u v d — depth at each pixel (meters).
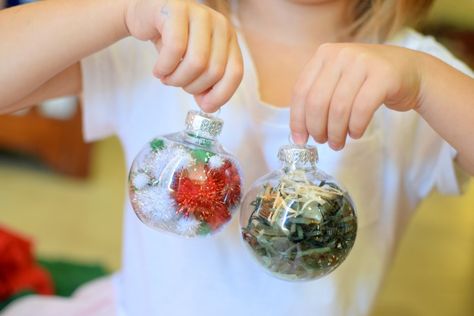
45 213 1.67
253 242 0.48
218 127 0.50
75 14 0.54
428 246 1.71
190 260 0.68
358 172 0.68
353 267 0.69
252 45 0.72
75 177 1.91
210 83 0.49
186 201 0.48
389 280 1.50
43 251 1.45
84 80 0.67
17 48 0.54
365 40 0.72
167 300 0.69
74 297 0.88
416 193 0.73
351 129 0.49
